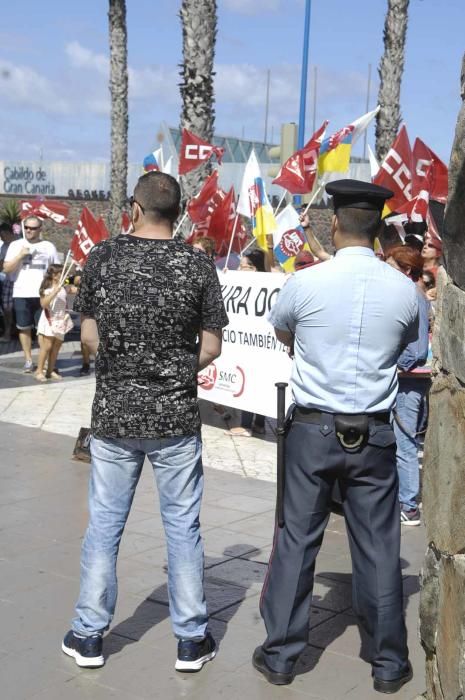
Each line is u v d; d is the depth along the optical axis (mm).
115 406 3639
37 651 3912
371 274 3629
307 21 15164
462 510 2906
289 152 12312
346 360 3586
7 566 4887
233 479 6930
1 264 14328
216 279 3744
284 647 3719
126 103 23188
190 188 10773
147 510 5953
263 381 8047
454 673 2904
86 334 3758
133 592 4574
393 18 16594
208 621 4289
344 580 4887
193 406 3721
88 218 10906
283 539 3740
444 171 8742
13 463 7137
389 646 3689
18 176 37281
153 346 3600
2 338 14898
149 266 3592
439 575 3174
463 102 2947
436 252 7293
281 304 3715
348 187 3648
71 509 5953
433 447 3205
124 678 3717
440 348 3180
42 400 9828
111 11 22281
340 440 3572
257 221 9227
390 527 3707
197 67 10609
